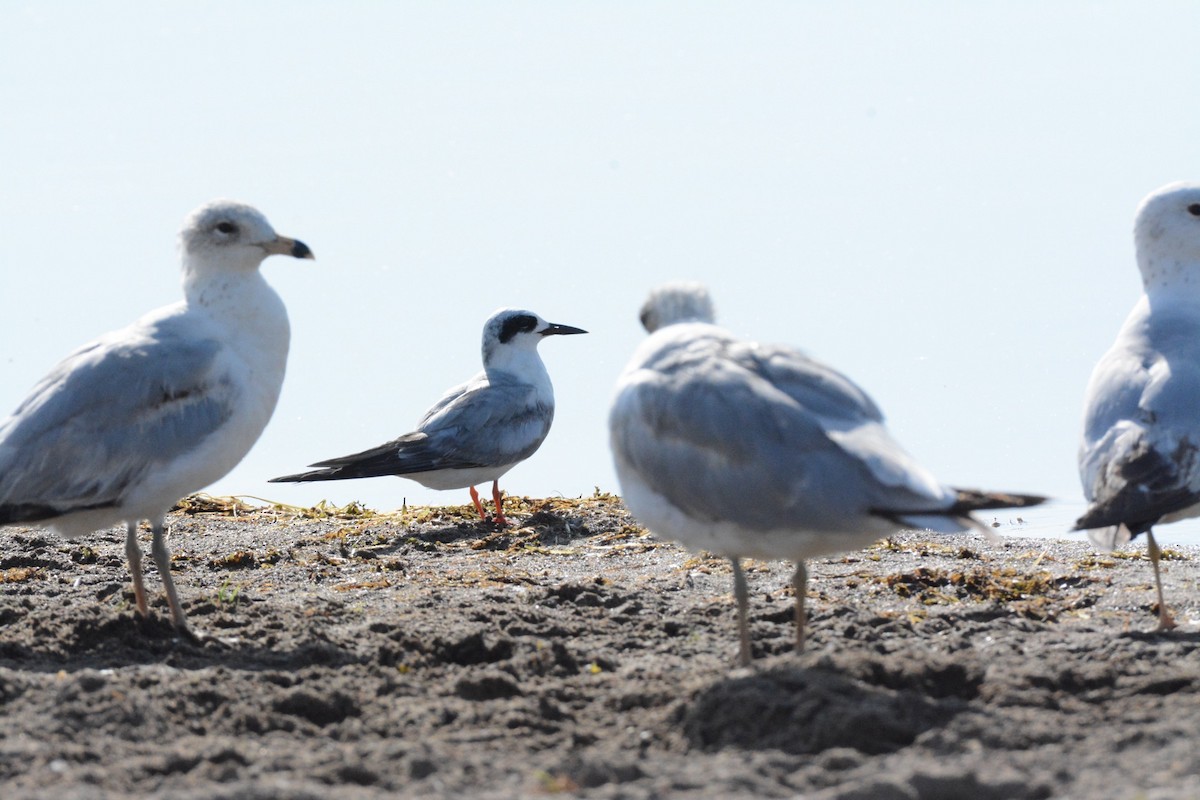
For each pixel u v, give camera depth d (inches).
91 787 341.7
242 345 526.3
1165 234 548.7
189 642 498.6
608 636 500.1
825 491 383.6
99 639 494.6
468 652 473.4
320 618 529.7
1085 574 599.2
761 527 398.0
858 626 494.6
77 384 495.8
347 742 388.5
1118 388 504.1
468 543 712.4
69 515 502.9
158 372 499.8
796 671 399.2
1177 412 483.5
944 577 579.5
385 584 600.1
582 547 695.7
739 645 471.5
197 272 527.8
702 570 617.3
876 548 665.6
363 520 782.5
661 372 422.0
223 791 326.0
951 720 371.9
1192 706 384.8
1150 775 327.6
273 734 393.4
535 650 474.0
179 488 509.4
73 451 490.0
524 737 385.7
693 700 397.4
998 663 443.5
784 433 391.9
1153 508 461.4
